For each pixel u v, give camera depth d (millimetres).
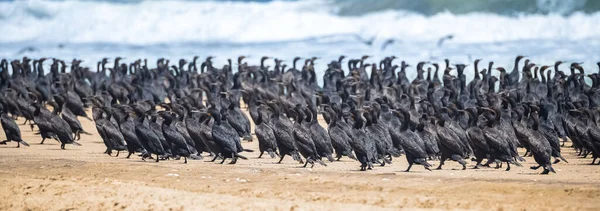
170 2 139625
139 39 131500
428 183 31141
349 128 39281
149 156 38719
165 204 27891
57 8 138250
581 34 114812
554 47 105750
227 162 38250
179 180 32406
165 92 65750
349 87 59250
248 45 123688
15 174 34250
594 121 40125
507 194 29172
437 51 107312
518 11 121500
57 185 31266
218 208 27156
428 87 56188
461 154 35375
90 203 28406
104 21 135750
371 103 44500
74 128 46500
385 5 130750
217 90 60656
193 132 38500
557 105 50062
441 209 26719
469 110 37062
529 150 37562
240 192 29922
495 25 119562
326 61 103125
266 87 59719
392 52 109062
